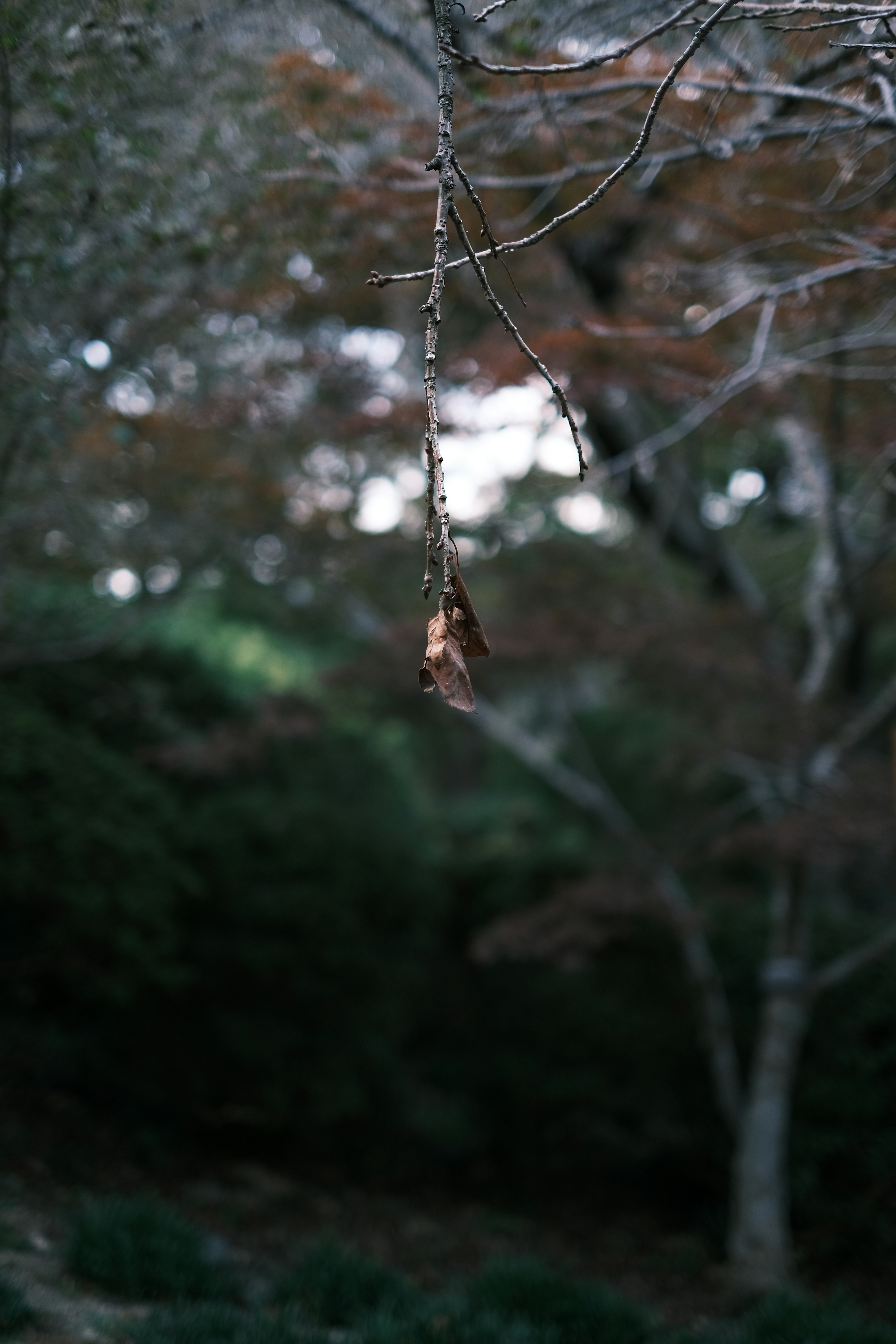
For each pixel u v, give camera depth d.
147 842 5.86
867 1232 5.46
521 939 6.03
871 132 3.43
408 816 7.89
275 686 7.86
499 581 6.76
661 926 6.85
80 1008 6.16
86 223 3.65
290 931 6.45
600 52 3.71
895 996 6.09
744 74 3.17
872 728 6.50
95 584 6.17
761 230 4.38
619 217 5.51
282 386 5.98
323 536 6.34
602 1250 5.91
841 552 5.87
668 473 6.75
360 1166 6.79
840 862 5.37
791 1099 6.02
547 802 11.20
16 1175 5.02
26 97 3.33
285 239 4.35
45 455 4.27
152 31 3.32
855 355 5.04
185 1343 3.40
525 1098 7.09
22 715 5.91
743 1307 4.96
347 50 3.98
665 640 5.79
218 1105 6.36
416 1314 3.90
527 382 5.00
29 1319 3.35
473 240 4.88
